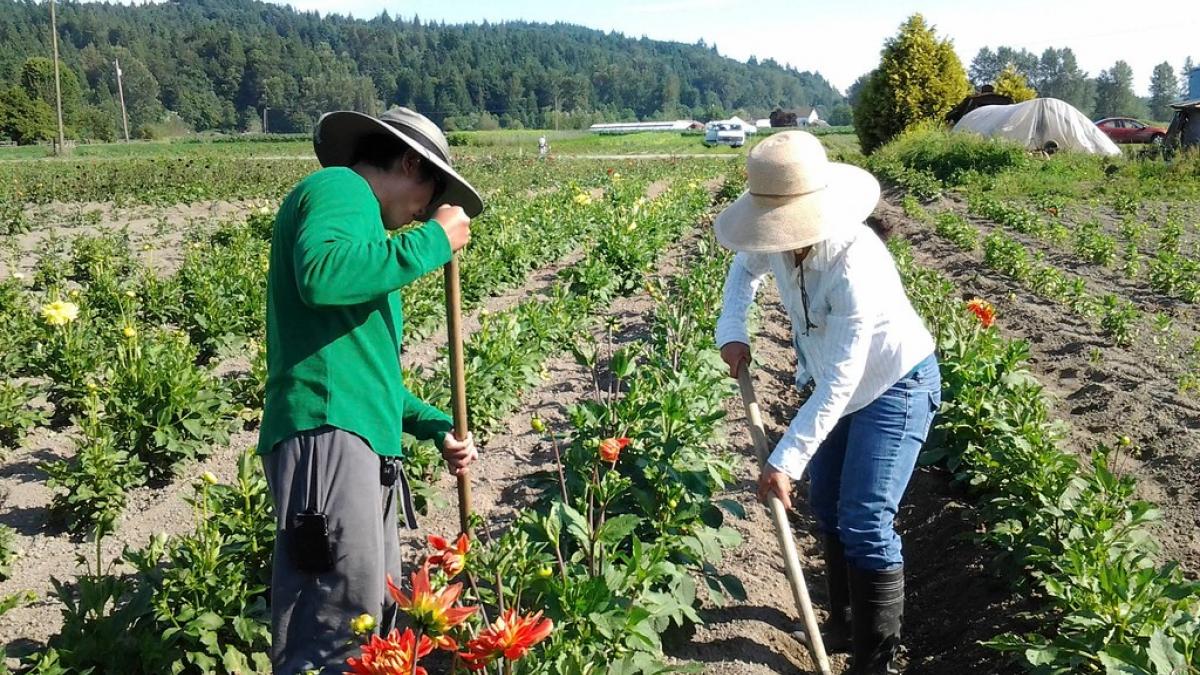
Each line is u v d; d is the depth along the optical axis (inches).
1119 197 834.8
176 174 1213.1
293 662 113.7
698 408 205.5
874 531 145.5
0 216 748.6
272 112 6353.3
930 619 184.7
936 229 682.2
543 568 112.9
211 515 175.8
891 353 140.8
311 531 109.4
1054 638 152.2
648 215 624.4
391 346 118.1
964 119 1460.4
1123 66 6358.3
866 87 1576.0
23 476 241.6
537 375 303.9
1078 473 209.0
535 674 110.7
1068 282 457.7
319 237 104.4
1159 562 191.2
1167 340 366.0
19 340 318.0
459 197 123.9
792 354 361.1
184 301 385.7
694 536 162.2
